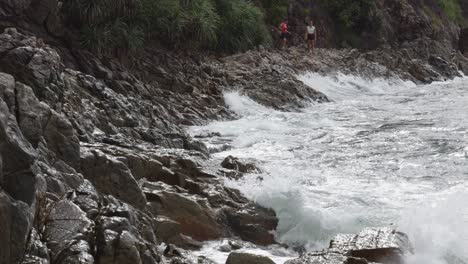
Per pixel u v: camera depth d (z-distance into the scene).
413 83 38.31
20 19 20.78
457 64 46.41
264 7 39.28
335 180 14.46
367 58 38.66
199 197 12.18
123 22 23.88
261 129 21.25
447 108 26.52
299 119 23.22
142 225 9.55
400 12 46.25
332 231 11.70
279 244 11.89
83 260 7.30
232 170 14.19
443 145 18.34
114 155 12.30
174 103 22.83
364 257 9.64
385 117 24.05
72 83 17.00
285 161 16.44
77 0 22.53
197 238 11.47
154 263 8.04
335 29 43.28
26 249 6.93
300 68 32.62
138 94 22.23
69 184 9.66
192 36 27.11
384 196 13.19
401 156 17.06
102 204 9.21
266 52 32.81
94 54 22.58
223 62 29.47
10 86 8.31
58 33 21.75
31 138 8.36
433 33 47.31
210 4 29.61
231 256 9.32
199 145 16.83
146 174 12.55
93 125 14.73
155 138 16.09
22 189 6.61
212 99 24.23
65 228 7.76
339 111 25.94
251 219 12.05
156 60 25.14
